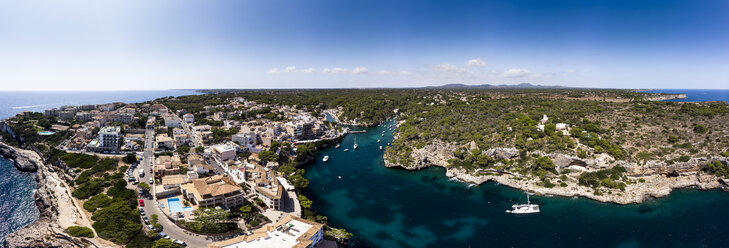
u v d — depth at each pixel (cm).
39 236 11788
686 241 12306
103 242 10619
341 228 13250
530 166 18000
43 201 14875
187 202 13625
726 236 12581
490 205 15462
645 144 18312
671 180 16925
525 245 12181
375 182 18462
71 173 17062
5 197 15950
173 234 11394
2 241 12119
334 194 16725
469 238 12675
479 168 19012
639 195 15612
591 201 15700
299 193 16000
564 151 17838
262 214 13338
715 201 15500
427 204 15600
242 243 10125
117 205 12450
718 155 17150
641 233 12888
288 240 10400
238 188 13838
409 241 12456
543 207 15150
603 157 17162
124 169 17288
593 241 12381
